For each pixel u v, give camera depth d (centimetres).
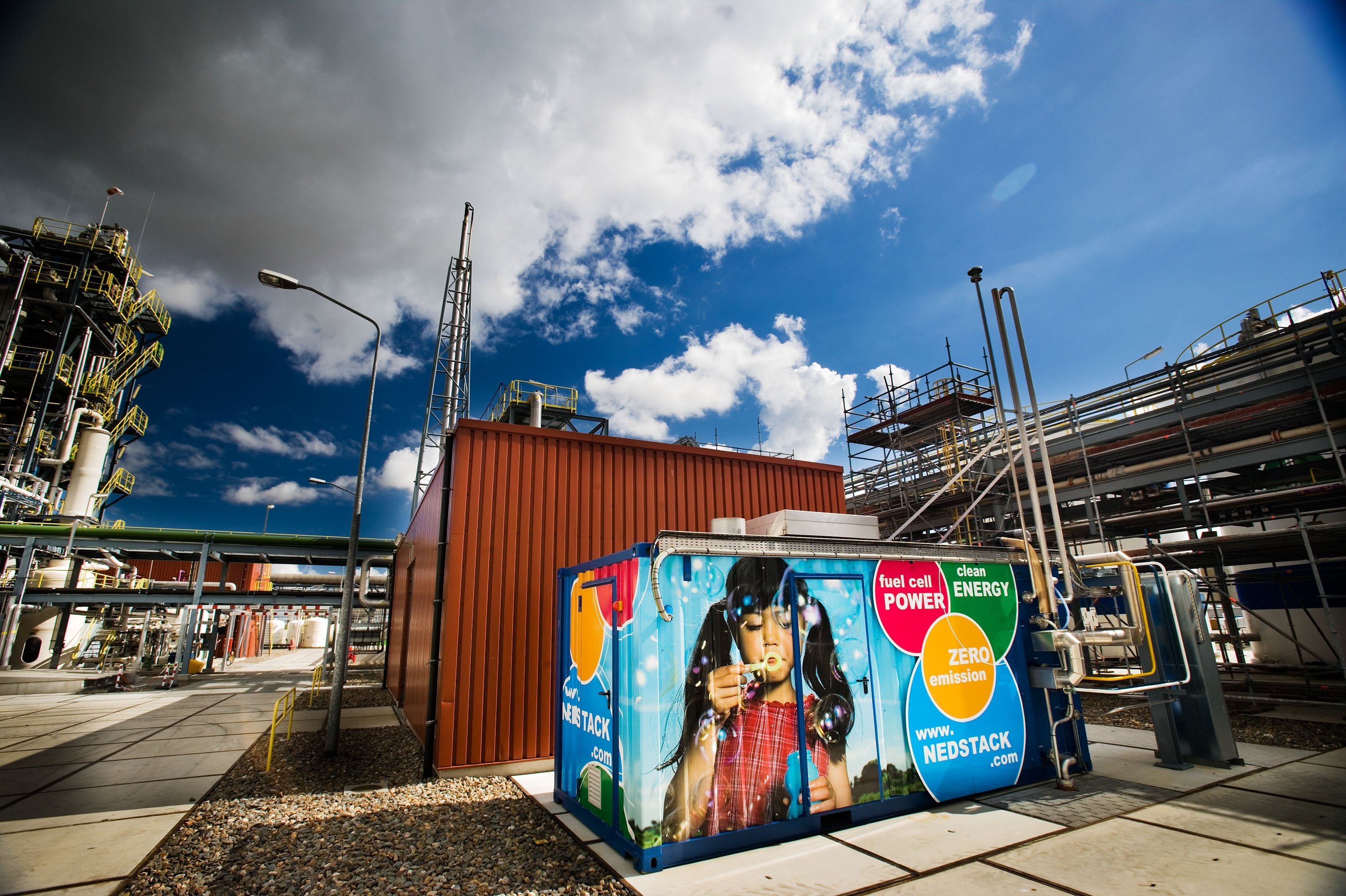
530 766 916
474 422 991
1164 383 1656
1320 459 1562
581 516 1048
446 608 921
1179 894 434
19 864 551
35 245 3303
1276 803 632
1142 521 1730
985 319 880
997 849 531
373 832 628
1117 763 832
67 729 1360
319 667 2264
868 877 480
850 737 612
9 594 2489
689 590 566
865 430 2497
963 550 735
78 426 3312
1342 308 1338
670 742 530
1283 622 1781
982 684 707
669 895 458
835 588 640
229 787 827
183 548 2688
